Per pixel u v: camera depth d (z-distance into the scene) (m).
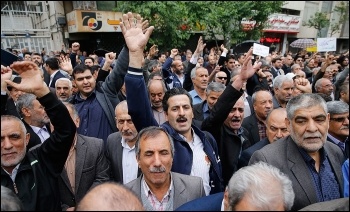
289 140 1.89
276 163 1.83
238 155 2.57
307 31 25.95
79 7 15.20
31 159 1.68
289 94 3.52
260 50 4.55
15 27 13.46
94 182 2.21
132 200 1.07
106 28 14.74
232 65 6.20
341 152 1.96
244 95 3.95
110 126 3.13
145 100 2.00
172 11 11.65
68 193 2.10
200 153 2.23
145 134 1.70
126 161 2.33
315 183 1.77
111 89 3.16
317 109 1.70
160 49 12.49
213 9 12.88
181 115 2.16
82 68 3.24
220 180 2.23
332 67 5.31
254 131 3.06
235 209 1.20
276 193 1.17
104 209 1.01
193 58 5.41
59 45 14.96
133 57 1.94
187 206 1.43
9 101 2.81
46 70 5.31
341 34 20.36
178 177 1.85
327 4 23.95
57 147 1.65
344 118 2.28
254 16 14.64
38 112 2.70
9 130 1.59
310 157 1.77
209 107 3.36
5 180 1.58
